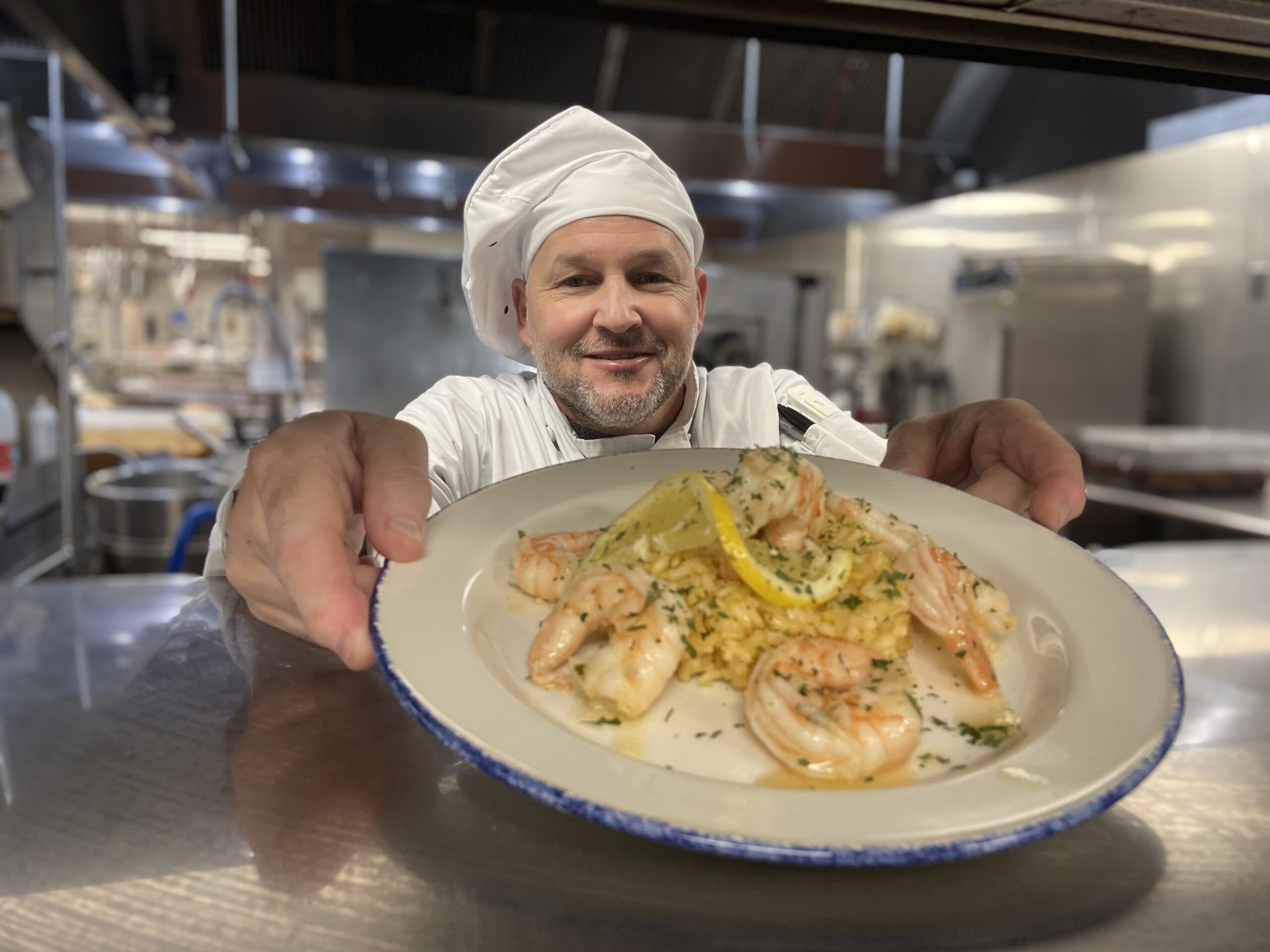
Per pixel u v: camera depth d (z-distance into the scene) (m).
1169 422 4.53
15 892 0.61
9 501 3.28
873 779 0.79
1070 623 0.93
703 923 0.60
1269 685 1.10
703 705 0.91
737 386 2.27
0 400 3.27
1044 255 5.11
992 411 1.33
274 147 4.50
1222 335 4.20
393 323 4.94
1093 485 4.32
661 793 0.62
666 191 1.81
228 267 8.38
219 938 0.57
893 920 0.60
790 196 6.34
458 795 0.74
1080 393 4.61
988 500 1.21
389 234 8.35
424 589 0.85
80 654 1.65
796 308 5.32
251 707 0.89
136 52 3.98
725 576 1.08
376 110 4.42
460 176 5.61
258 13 4.04
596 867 0.65
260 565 0.97
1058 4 0.80
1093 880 0.66
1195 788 0.80
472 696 0.72
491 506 1.09
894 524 1.14
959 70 4.99
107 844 0.66
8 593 2.03
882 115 5.12
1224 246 4.14
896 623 1.01
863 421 5.82
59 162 3.50
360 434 1.00
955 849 0.57
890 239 6.48
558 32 4.34
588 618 0.92
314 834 0.68
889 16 0.88
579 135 1.75
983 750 0.84
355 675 0.97
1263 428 4.03
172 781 0.75
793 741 0.80
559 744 0.67
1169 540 3.91
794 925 0.60
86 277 7.57
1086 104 4.68
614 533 1.04
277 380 5.68
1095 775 0.65
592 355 1.84
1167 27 0.84
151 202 5.69
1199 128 4.04
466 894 0.62
